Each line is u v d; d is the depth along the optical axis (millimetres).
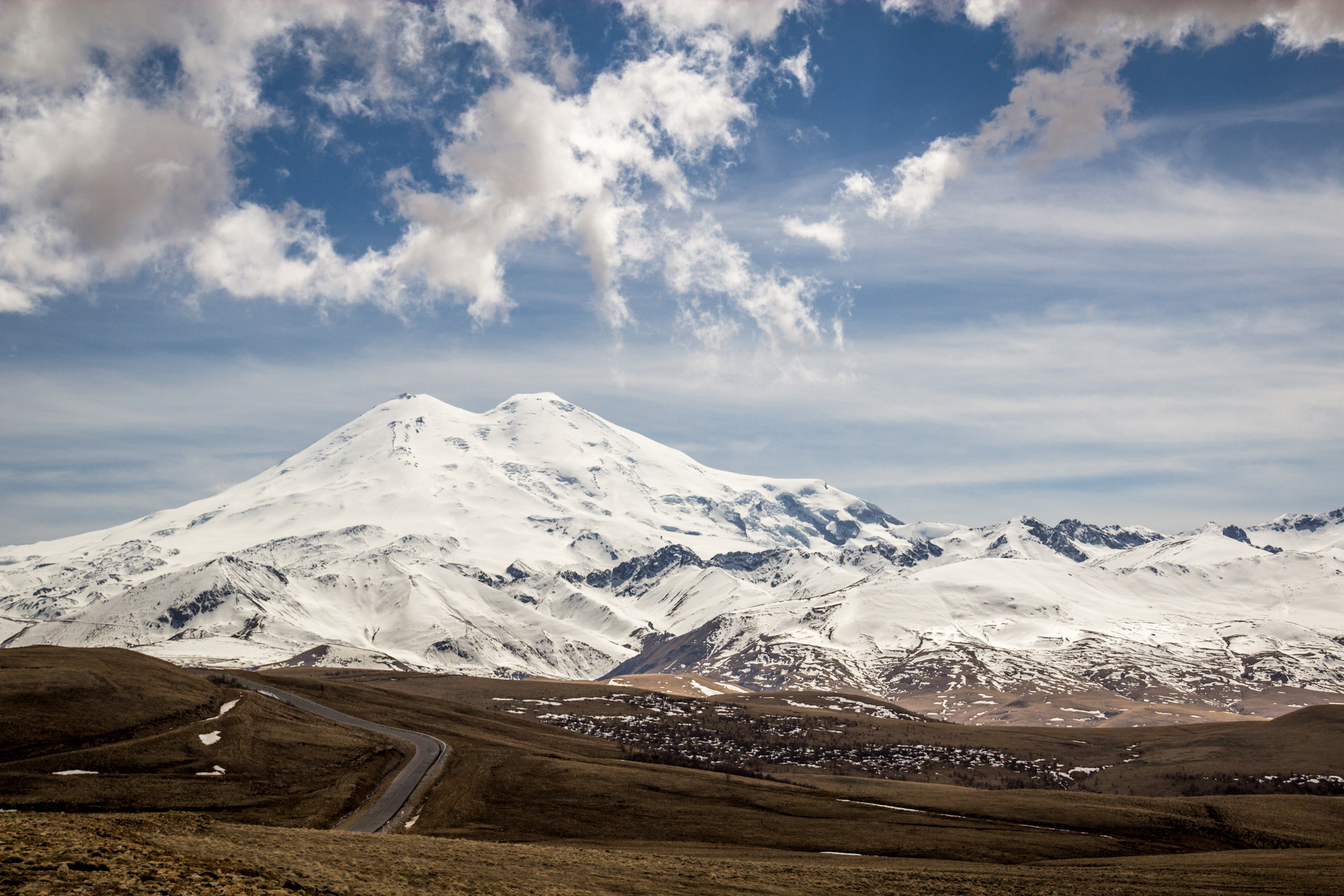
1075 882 77875
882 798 133500
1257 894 72375
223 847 55375
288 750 130875
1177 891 73000
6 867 39719
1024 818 122938
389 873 55969
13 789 101750
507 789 127375
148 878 41344
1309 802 133250
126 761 114125
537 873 64000
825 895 66500
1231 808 127875
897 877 77250
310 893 45094
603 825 113562
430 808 116625
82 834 48812
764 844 107562
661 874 69875
